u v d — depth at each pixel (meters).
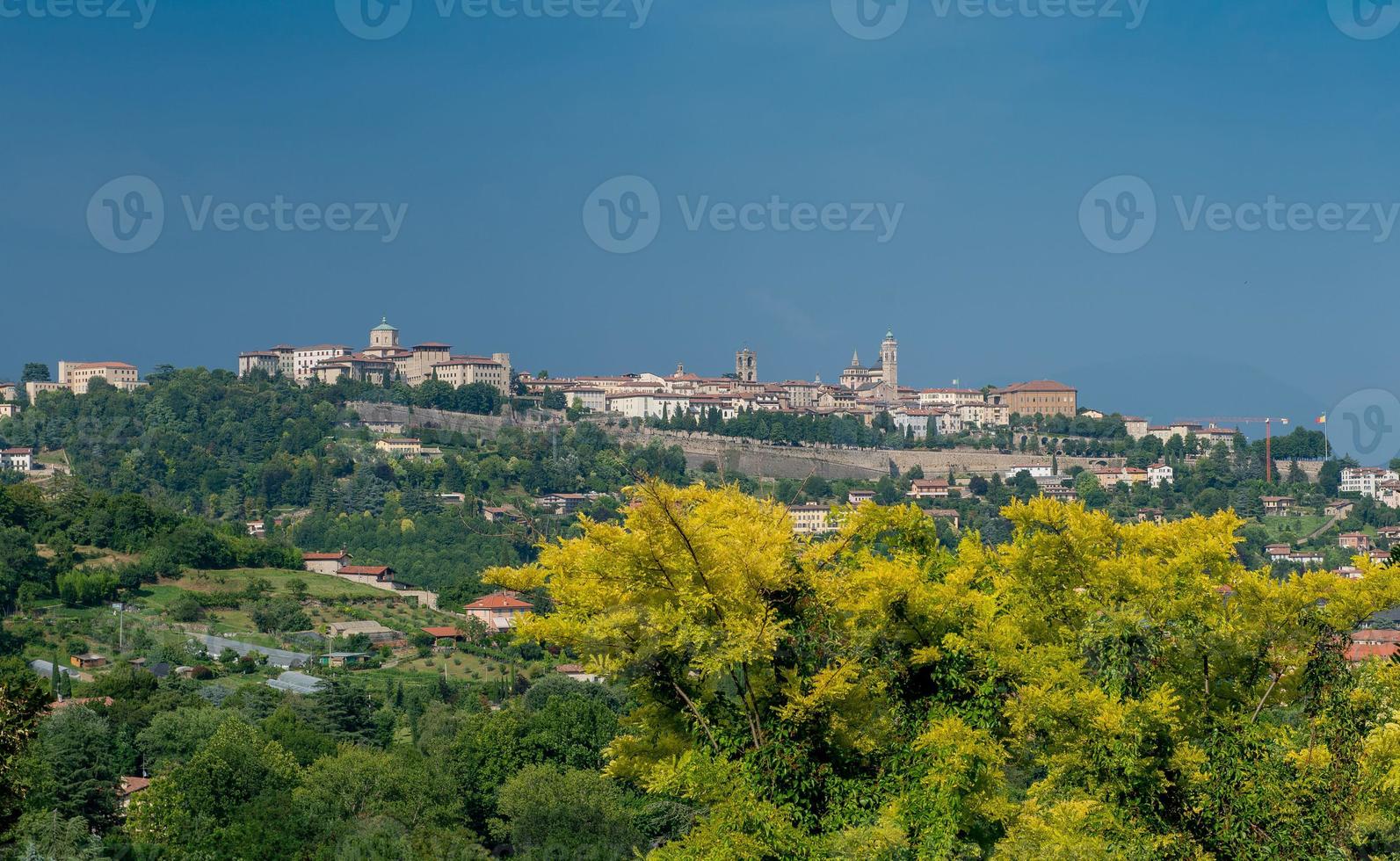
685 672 33.75
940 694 34.53
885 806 32.62
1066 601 37.31
